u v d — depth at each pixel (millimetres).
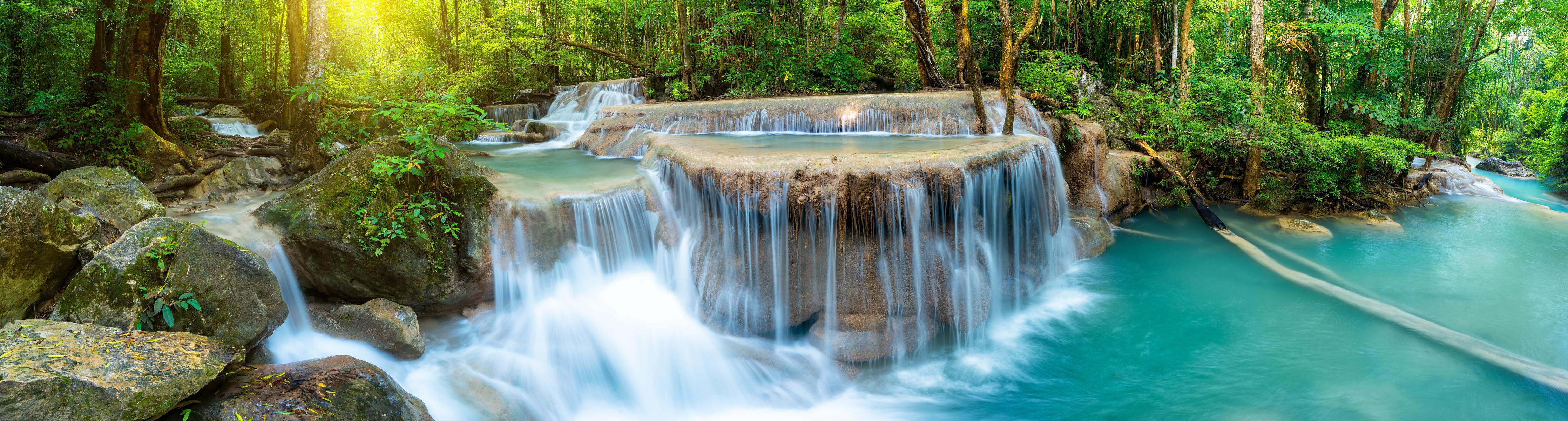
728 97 14805
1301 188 13258
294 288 5848
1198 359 6695
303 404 3824
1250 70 15234
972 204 6832
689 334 6371
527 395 5418
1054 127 10516
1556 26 16422
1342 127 14180
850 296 6406
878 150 7391
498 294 6449
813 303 6430
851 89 14922
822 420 5621
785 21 15625
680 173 7105
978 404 5863
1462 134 16266
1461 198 15234
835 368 6152
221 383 3934
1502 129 24812
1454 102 16109
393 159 5863
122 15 9156
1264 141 12375
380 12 21047
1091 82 15203
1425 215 13141
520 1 23469
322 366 4262
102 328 3971
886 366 6305
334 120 8789
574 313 6414
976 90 9938
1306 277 8969
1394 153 12180
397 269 5801
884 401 5875
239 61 22906
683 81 15891
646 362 6062
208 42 23109
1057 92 12773
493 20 20562
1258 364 6570
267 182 7824
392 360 5473
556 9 22641
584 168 8617
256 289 4863
